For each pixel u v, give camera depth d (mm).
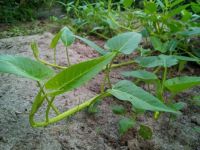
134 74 273
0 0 1019
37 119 273
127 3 501
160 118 301
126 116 297
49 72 199
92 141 253
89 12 655
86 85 366
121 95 205
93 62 180
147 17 484
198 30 394
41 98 200
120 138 262
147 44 517
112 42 262
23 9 1001
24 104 301
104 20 577
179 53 458
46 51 490
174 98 351
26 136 248
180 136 274
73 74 181
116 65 431
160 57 310
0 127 257
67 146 243
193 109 327
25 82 352
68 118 281
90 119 285
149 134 251
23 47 511
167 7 481
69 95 328
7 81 353
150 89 365
